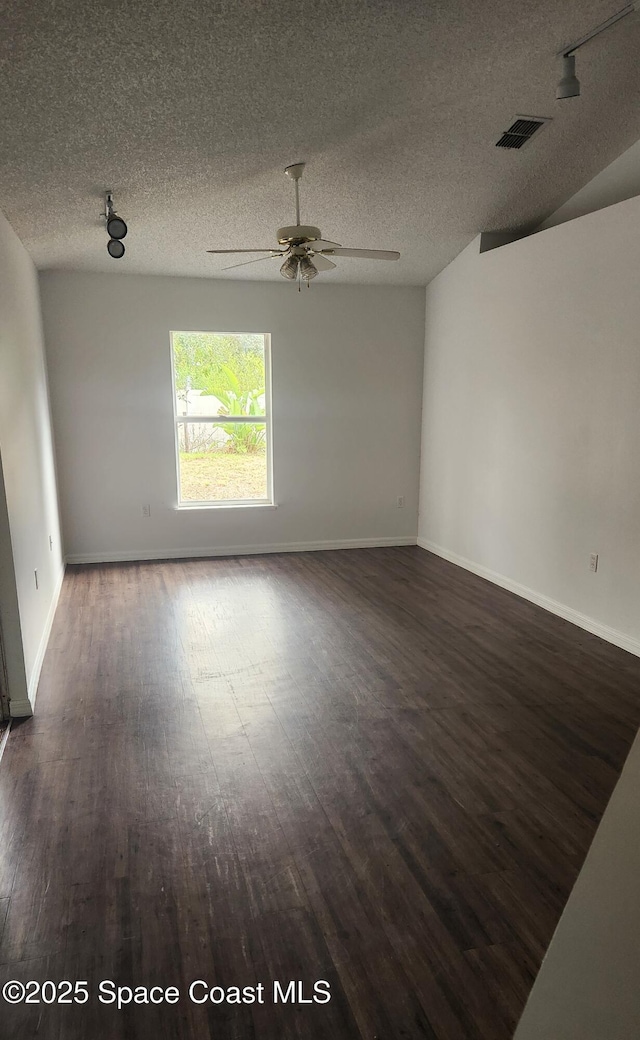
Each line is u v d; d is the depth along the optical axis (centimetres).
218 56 273
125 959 162
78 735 273
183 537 593
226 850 201
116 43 258
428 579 522
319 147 358
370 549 634
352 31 268
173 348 571
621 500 366
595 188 423
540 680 327
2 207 366
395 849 202
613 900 82
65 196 382
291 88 302
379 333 606
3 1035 142
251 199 419
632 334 351
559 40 288
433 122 346
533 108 341
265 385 596
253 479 613
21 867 193
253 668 343
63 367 537
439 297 580
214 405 592
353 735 272
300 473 611
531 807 223
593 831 211
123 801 226
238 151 354
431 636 391
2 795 230
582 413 395
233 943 166
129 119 312
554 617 427
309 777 241
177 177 377
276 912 176
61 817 217
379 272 568
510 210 461
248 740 268
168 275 545
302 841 205
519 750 260
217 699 306
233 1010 148
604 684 323
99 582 511
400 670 340
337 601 462
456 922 173
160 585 503
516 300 457
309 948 165
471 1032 142
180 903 179
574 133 371
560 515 422
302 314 584
